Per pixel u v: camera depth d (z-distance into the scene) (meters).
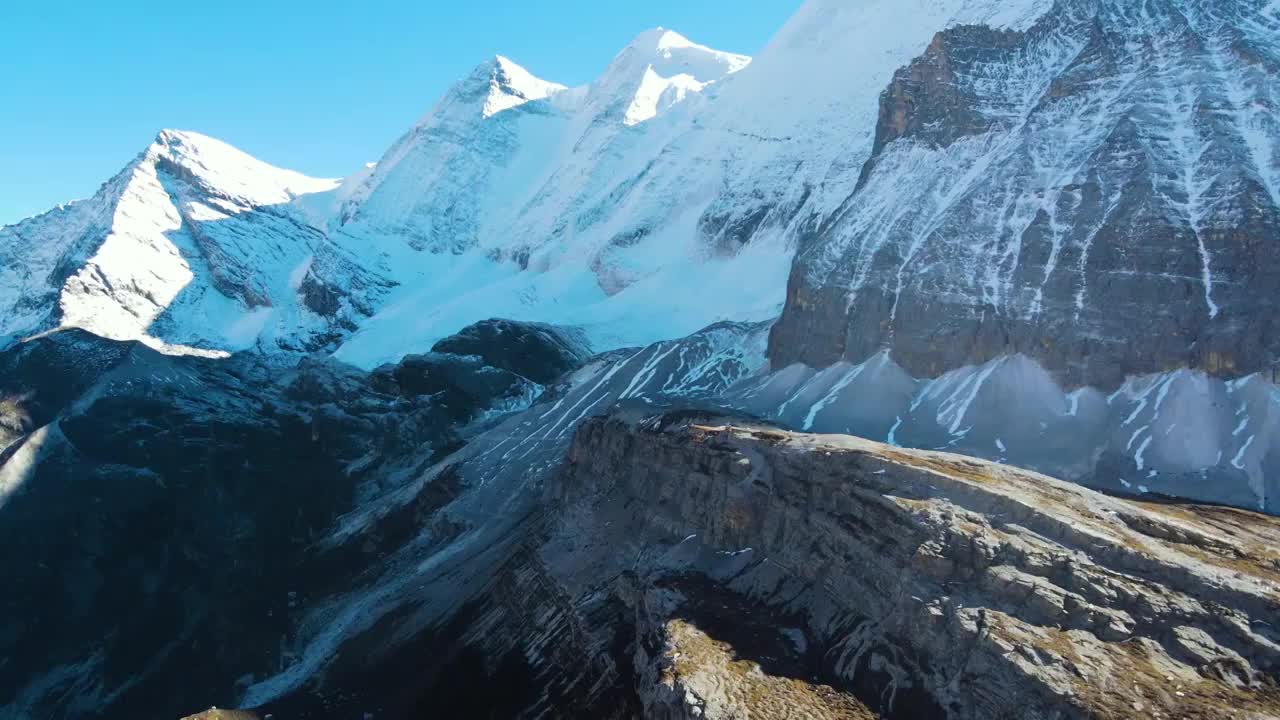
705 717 42.44
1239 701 34.50
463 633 75.12
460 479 110.44
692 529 65.31
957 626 42.25
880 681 44.19
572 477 89.12
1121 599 40.12
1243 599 38.19
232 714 72.62
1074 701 35.75
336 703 72.81
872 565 49.09
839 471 55.94
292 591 108.94
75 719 102.31
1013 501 46.47
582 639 61.75
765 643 49.28
